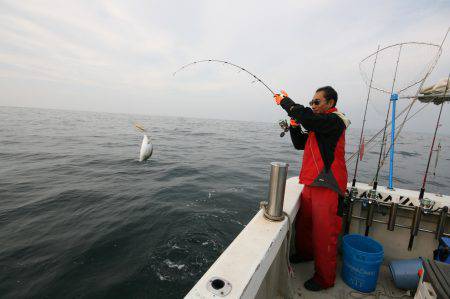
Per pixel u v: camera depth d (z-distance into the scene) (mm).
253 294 1111
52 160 12969
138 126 5180
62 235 5051
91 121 60062
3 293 3529
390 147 2570
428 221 2455
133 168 11633
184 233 5230
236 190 8500
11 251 4457
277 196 1622
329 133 1867
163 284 3799
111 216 5980
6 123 38125
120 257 4383
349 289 2158
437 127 2266
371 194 2506
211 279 1037
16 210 6234
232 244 1341
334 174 1889
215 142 27281
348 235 2422
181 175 10562
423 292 1376
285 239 1827
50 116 71188
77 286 3689
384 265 2615
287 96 1957
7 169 10695
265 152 21047
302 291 2088
